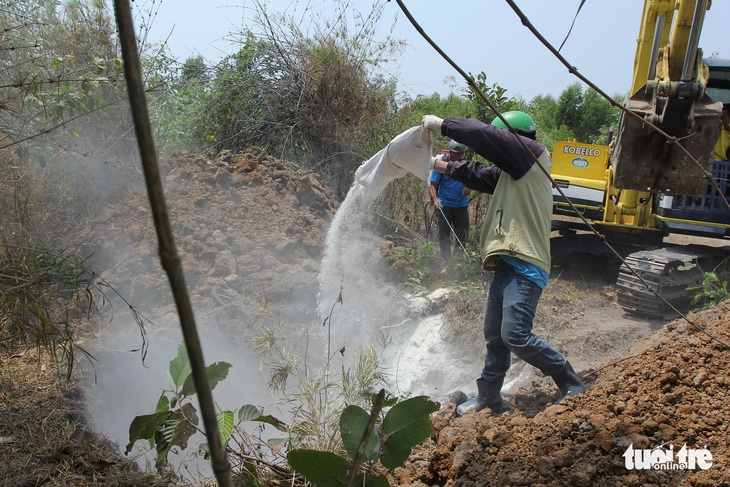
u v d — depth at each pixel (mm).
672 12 6641
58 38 6828
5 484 3201
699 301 6836
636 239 7766
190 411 2865
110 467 3488
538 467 3137
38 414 3834
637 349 4770
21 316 3568
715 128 4547
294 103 10688
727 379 3510
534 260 3980
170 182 7281
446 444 3576
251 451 3398
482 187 4324
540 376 5086
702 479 2805
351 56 10875
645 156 4730
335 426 3451
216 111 10492
